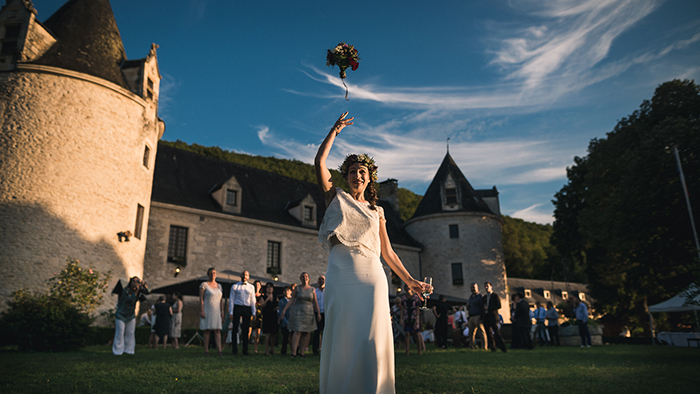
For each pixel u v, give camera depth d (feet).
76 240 54.80
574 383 15.35
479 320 39.01
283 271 86.84
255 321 34.22
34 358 24.64
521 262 205.98
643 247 78.02
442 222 115.14
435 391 13.41
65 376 16.05
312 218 95.09
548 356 29.89
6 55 56.39
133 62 66.74
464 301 90.94
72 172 55.98
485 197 124.88
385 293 8.00
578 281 211.82
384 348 7.61
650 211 76.28
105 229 57.77
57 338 33.83
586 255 104.47
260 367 20.20
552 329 51.98
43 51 58.49
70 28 61.82
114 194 59.52
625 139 89.30
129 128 63.05
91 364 20.70
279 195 99.09
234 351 30.42
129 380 15.29
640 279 88.22
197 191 84.12
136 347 43.80
